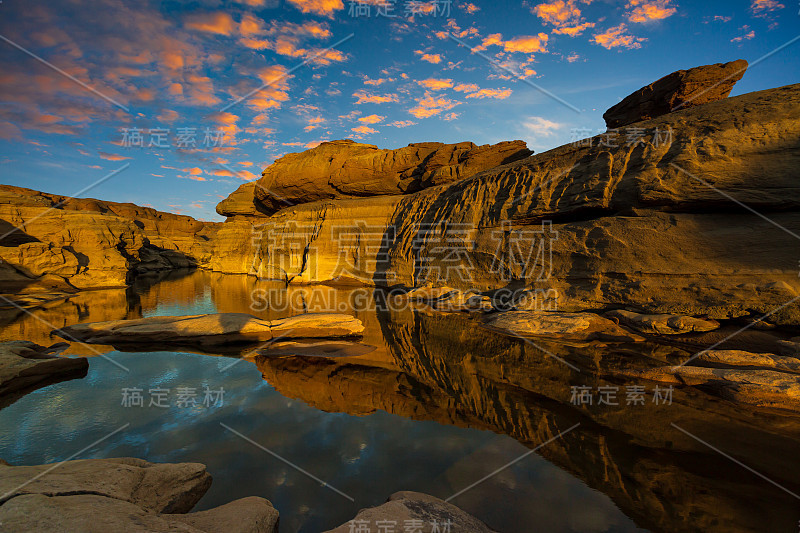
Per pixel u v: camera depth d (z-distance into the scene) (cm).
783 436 451
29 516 219
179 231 7131
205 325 1031
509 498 330
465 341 1011
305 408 558
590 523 293
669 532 278
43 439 452
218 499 332
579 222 1395
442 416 527
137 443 443
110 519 231
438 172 2730
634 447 426
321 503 326
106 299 1892
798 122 958
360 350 916
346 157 3588
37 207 2775
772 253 911
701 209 1078
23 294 1892
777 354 739
